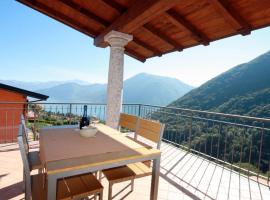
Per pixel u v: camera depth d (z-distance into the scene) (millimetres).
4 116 5824
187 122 4418
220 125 3596
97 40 4465
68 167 1249
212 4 2549
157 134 2256
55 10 3869
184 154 4094
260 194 2557
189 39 3809
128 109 5848
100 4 3348
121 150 1652
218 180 2928
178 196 2416
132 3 3092
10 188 2371
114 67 3953
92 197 2221
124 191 2432
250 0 2406
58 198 1452
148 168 2088
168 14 2977
